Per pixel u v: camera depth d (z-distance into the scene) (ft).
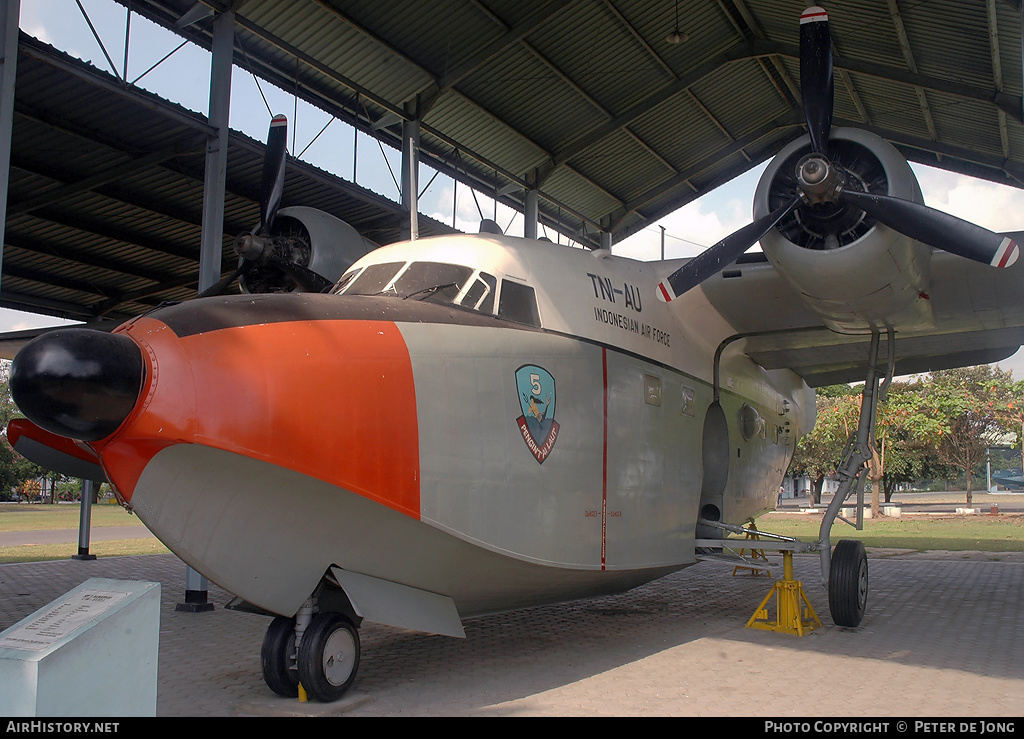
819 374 36.14
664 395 22.67
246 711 14.58
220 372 13.19
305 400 13.83
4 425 148.46
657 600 30.68
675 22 44.50
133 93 27.45
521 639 22.04
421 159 50.01
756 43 47.60
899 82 44.37
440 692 16.01
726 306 24.94
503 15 40.73
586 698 15.53
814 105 20.24
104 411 12.22
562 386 18.65
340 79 41.83
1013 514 104.63
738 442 28.30
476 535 16.12
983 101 42.86
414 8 38.75
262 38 38.32
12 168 34.65
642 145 55.31
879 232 19.52
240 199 39.99
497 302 18.17
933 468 125.18
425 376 15.70
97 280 48.01
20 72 28.30
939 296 23.36
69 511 124.67
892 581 35.42
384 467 14.65
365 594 15.46
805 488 231.30
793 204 20.02
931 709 14.62
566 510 18.30
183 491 13.70
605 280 21.31
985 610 27.32
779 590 23.38
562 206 60.34
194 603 27.25
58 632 9.71
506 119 49.32
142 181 37.52
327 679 14.93
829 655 19.75
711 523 24.64
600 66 46.57
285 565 14.80
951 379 107.34
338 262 25.91
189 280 48.60
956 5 36.60
